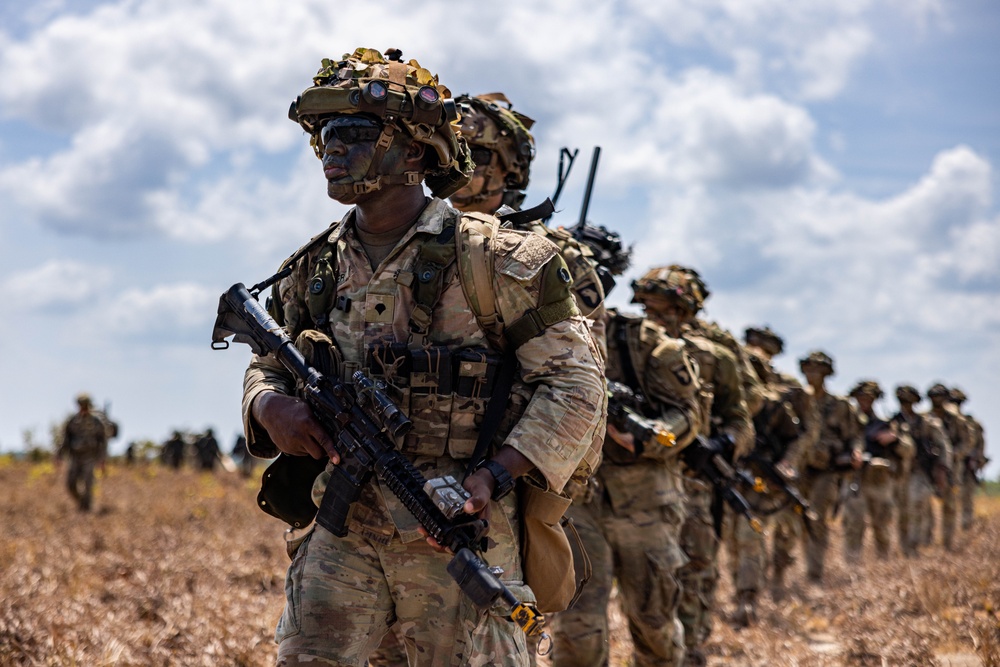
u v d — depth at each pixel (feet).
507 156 26.53
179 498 101.40
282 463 18.30
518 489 17.67
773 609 47.57
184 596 40.14
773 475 50.85
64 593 41.09
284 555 58.44
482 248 17.12
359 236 17.92
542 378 17.07
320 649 16.70
